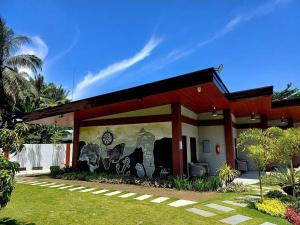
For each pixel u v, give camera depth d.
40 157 17.42
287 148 6.53
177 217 5.25
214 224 4.82
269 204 5.89
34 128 22.31
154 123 10.80
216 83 7.85
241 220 5.07
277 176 7.54
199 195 7.48
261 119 14.95
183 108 11.19
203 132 13.20
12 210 5.85
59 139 22.56
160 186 8.96
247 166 14.93
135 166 11.05
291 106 12.27
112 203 6.51
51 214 5.50
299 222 4.87
